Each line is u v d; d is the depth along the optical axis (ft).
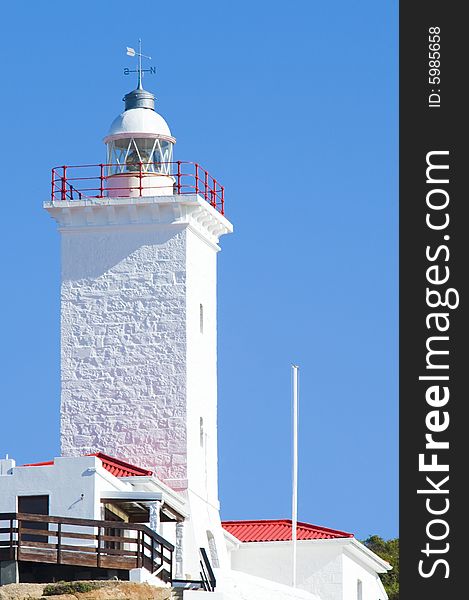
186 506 385.50
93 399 393.09
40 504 345.72
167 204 391.86
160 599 320.91
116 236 395.75
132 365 392.68
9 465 349.82
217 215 403.13
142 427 390.42
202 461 396.78
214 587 342.44
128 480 369.91
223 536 403.95
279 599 369.50
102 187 397.19
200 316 400.88
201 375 399.03
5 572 317.01
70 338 394.93
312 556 414.00
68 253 396.78
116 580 323.37
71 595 311.06
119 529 351.46
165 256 393.70
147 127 402.31
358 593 421.59
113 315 394.11
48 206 394.52
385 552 503.20
